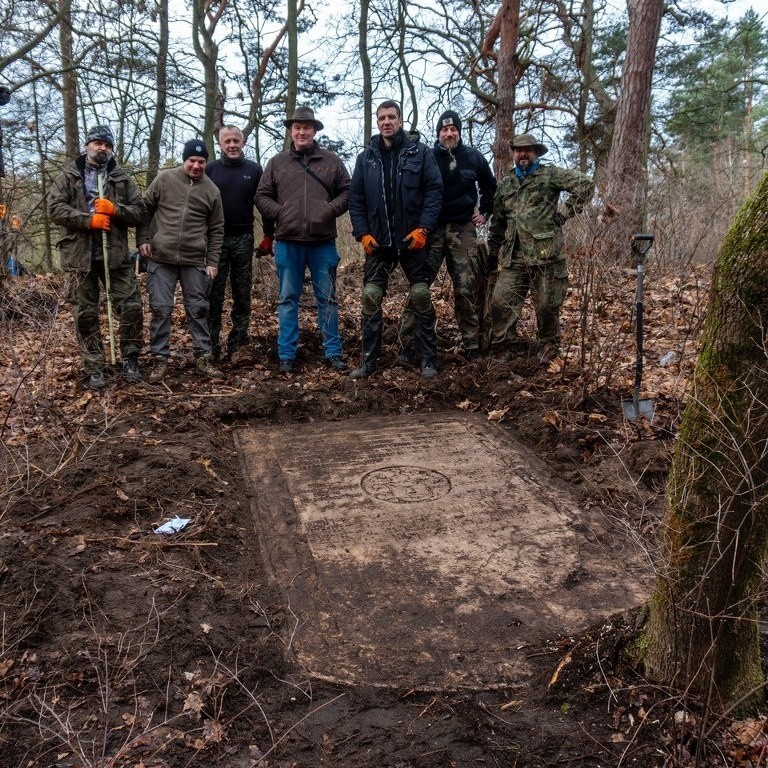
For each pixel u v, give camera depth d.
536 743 2.26
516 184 5.46
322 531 3.60
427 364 5.69
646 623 2.48
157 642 2.64
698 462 2.17
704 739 2.09
